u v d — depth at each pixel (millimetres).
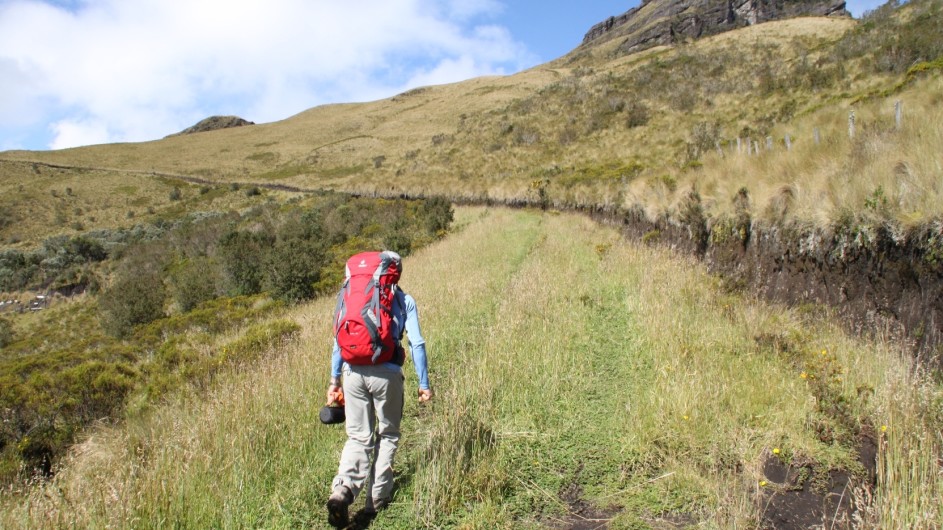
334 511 3303
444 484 3744
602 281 10594
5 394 6406
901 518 2855
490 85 124312
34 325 37281
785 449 4090
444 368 6285
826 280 6914
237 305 17812
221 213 66125
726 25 110375
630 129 52531
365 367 3461
